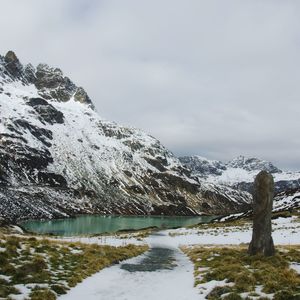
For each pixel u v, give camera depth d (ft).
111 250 138.10
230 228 321.32
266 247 109.50
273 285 69.97
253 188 113.80
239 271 88.02
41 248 111.04
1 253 89.86
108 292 76.23
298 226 260.83
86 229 595.88
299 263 100.99
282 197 581.12
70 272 89.30
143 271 104.22
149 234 340.59
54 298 67.46
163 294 75.15
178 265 120.16
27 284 74.13
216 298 68.18
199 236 272.10
